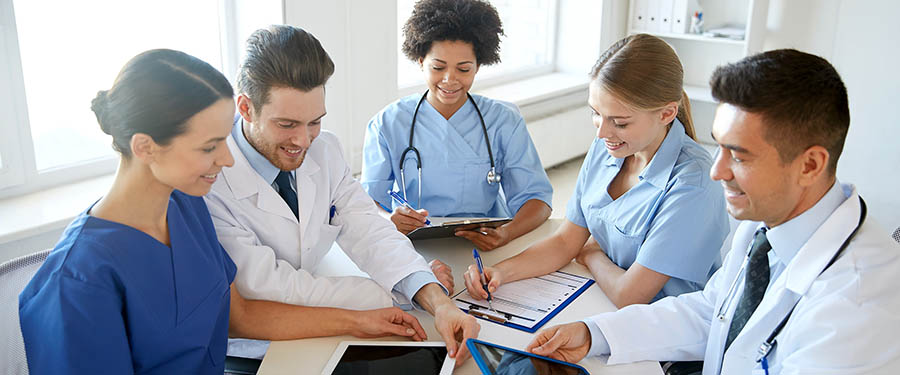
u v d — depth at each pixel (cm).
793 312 108
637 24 442
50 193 238
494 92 399
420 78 375
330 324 134
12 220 212
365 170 206
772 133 100
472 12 186
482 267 153
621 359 129
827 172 106
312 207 152
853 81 393
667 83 142
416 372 119
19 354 113
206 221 130
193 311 120
